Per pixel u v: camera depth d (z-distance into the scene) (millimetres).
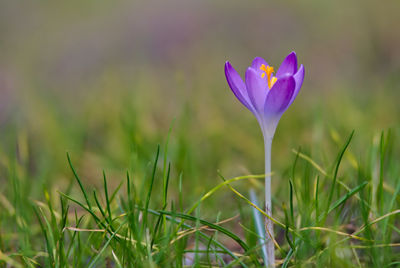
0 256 3840
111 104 9695
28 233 4484
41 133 8555
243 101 3475
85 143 8453
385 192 4867
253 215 4324
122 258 3863
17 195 4793
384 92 9375
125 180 6391
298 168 6070
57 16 17625
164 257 3787
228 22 15406
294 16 15430
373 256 3791
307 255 4035
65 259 3730
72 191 6234
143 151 6535
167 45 14375
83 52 14438
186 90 10688
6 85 11961
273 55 13211
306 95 10453
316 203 3947
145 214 3820
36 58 14258
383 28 13148
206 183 6359
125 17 16812
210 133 8031
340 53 12742
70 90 11844
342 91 9586
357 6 14898
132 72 12625
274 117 3354
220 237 4863
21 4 18562
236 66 12625
